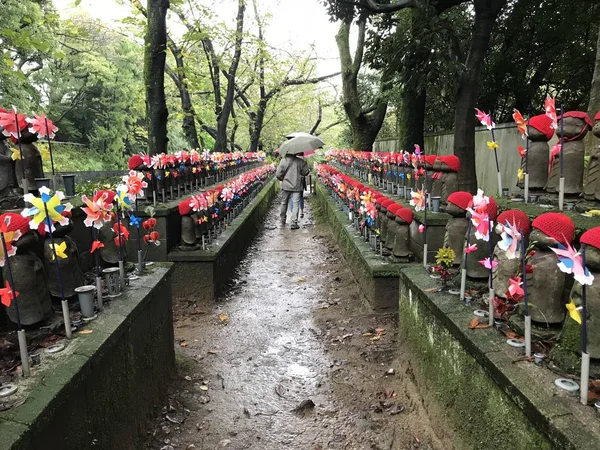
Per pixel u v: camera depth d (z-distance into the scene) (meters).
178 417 2.88
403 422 2.75
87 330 2.21
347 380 3.33
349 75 13.45
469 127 6.27
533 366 1.83
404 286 3.37
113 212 2.95
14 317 2.17
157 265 3.46
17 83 11.60
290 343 4.06
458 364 2.31
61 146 18.56
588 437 1.37
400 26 8.68
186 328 4.40
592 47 9.23
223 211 6.70
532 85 9.77
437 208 4.55
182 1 6.72
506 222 2.17
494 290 2.42
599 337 1.71
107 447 2.12
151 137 6.45
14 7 8.67
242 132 25.86
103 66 18.25
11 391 1.64
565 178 2.74
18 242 2.18
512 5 9.15
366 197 5.53
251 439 2.69
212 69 13.33
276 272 6.50
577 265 1.55
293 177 9.98
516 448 1.73
